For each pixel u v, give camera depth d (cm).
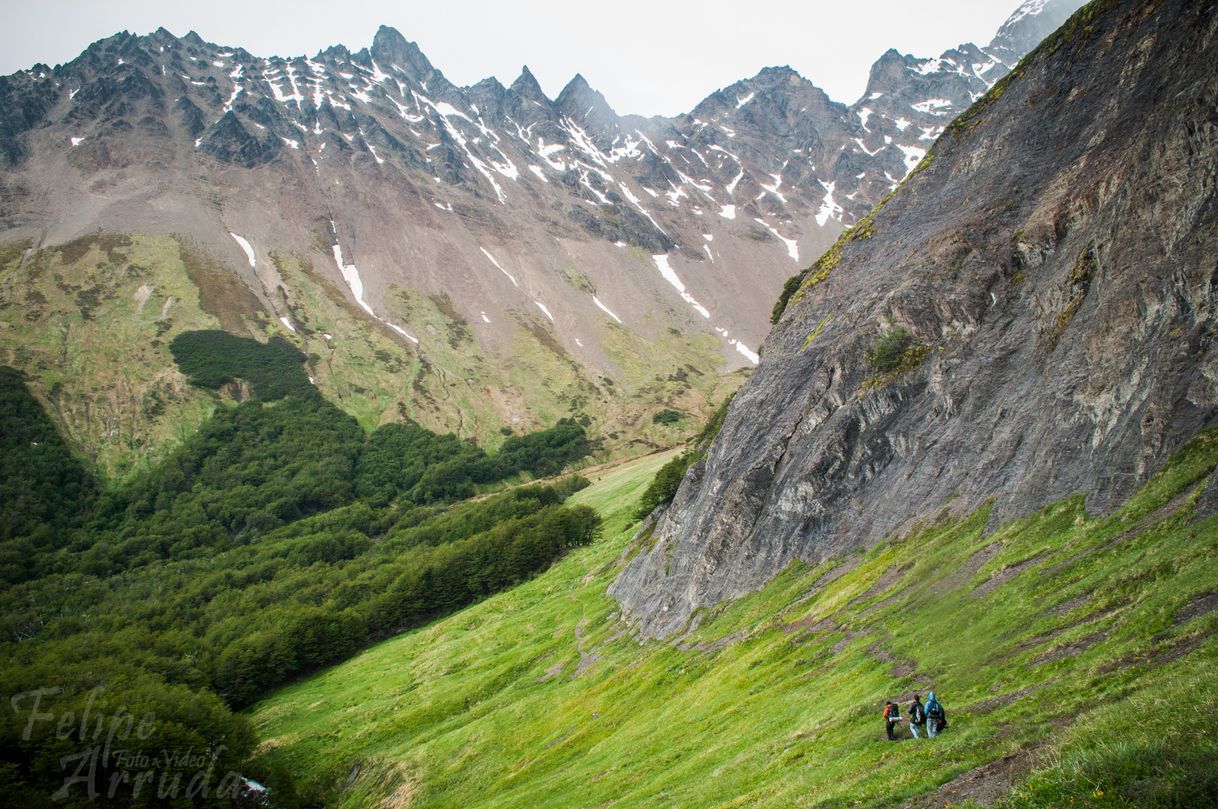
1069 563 3369
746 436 7562
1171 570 2730
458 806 5972
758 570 6481
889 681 3428
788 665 4491
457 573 14312
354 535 19612
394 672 11106
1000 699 2656
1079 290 4988
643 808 3681
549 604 11350
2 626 14375
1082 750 1966
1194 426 3509
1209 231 4009
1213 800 1616
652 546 9306
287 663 12088
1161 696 2017
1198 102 4391
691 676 5644
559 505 18738
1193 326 3831
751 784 3209
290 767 8731
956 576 4100
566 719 6581
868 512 5791
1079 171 5769
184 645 12675
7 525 18525
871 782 2523
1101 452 3956
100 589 16712
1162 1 5859
